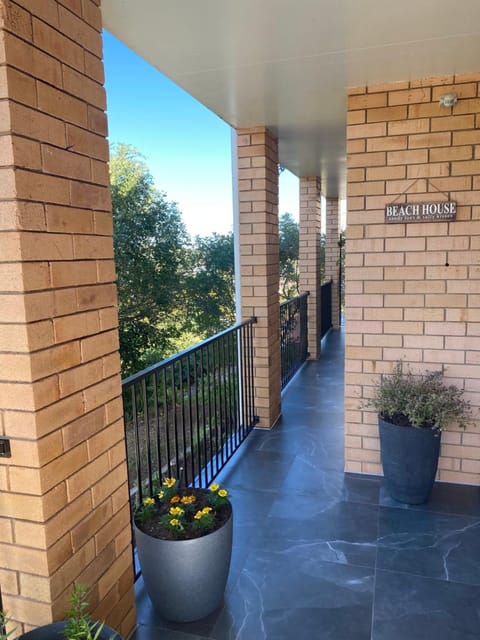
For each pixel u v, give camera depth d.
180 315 11.39
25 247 1.22
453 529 2.53
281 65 2.55
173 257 10.85
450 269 2.87
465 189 2.79
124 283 10.06
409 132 2.83
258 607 1.98
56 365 1.35
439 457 2.98
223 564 1.90
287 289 13.31
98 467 1.56
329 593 2.06
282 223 13.89
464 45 2.33
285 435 3.93
